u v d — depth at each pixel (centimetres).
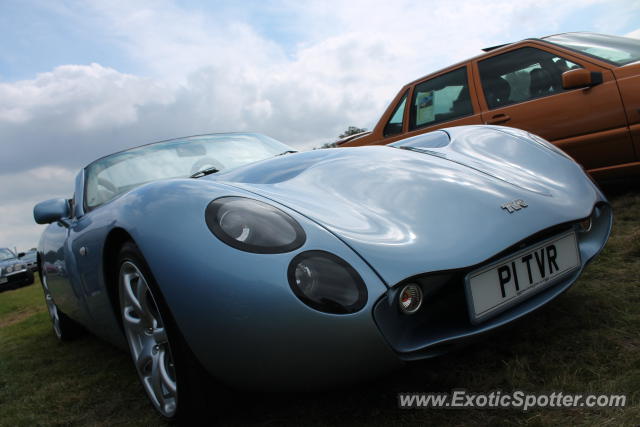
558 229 163
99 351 290
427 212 155
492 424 129
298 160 202
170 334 145
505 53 405
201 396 148
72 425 187
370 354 126
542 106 374
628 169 350
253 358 128
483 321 142
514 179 182
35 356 312
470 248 142
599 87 347
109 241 177
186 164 245
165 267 139
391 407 147
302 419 150
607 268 228
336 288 126
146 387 179
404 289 130
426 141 238
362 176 179
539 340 170
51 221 256
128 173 241
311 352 124
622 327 167
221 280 129
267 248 131
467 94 421
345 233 140
